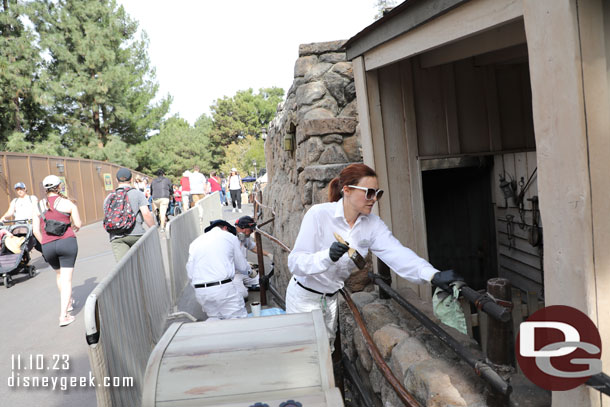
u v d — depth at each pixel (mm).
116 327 2883
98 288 2580
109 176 23703
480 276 4766
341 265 2986
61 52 29062
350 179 2723
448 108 4137
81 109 30766
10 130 26875
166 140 38531
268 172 10078
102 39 30688
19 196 8727
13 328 5695
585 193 1586
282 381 1972
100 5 30797
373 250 2936
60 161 17812
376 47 3422
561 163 1670
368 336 2857
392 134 3908
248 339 2154
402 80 3934
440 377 2322
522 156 4125
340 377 3574
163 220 12492
